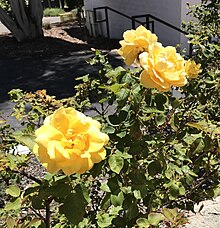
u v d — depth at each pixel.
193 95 1.83
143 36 1.31
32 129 1.75
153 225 1.26
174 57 1.23
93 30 12.16
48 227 1.33
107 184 1.29
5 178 1.72
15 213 1.60
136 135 1.35
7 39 12.19
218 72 1.94
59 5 22.45
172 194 1.50
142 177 1.34
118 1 11.13
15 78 7.67
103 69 1.96
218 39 3.54
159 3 9.34
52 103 2.12
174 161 1.56
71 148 0.92
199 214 2.32
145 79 1.15
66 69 8.04
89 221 1.50
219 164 1.82
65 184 1.12
